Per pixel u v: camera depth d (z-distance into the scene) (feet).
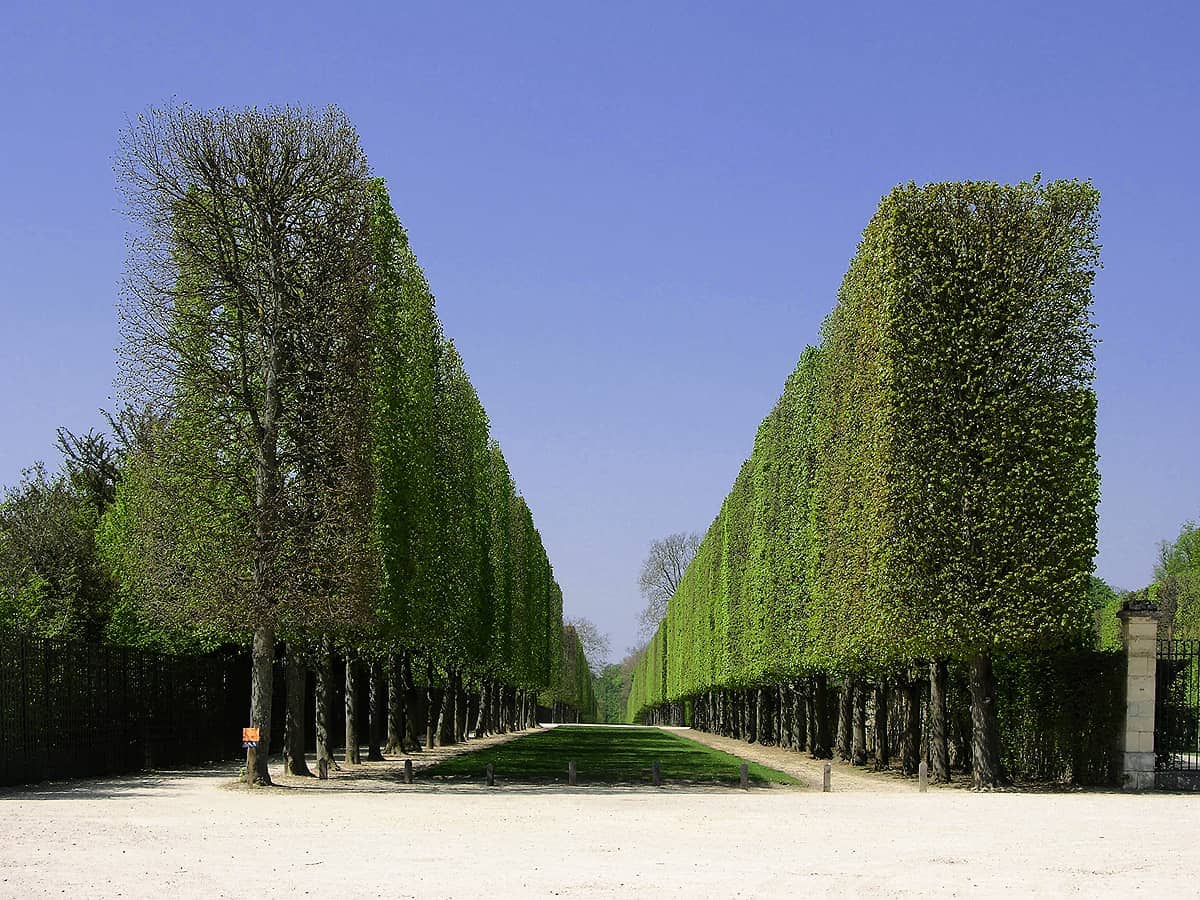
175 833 76.07
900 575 124.06
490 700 314.14
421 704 279.28
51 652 124.06
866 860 65.51
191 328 123.03
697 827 82.33
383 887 55.36
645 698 622.54
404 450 150.61
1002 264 128.06
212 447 122.42
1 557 167.02
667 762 178.29
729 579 269.03
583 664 629.51
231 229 123.65
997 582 121.39
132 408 167.63
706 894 53.88
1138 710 123.24
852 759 180.96
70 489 209.97
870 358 137.18
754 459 224.33
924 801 107.34
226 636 145.28
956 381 126.41
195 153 123.13
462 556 219.61
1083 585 122.01
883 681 170.19
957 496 124.06
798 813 93.97
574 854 67.31
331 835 76.18
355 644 141.28
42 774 121.49
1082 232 128.88
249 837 74.59
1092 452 125.70
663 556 550.36
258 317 123.75
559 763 172.04
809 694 217.36
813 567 166.81
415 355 171.12
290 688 135.23
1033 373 126.52
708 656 324.39
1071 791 121.39
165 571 119.44
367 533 128.06
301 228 125.90
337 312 124.77
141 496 128.06
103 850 67.46
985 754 125.18
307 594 117.80
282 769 150.20
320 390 124.06
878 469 127.75
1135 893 55.47
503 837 75.56
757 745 261.24
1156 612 124.67
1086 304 127.75
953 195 130.21
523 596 319.27
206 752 161.17
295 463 123.65
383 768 155.53
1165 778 122.83
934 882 58.03
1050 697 130.00
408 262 180.04
